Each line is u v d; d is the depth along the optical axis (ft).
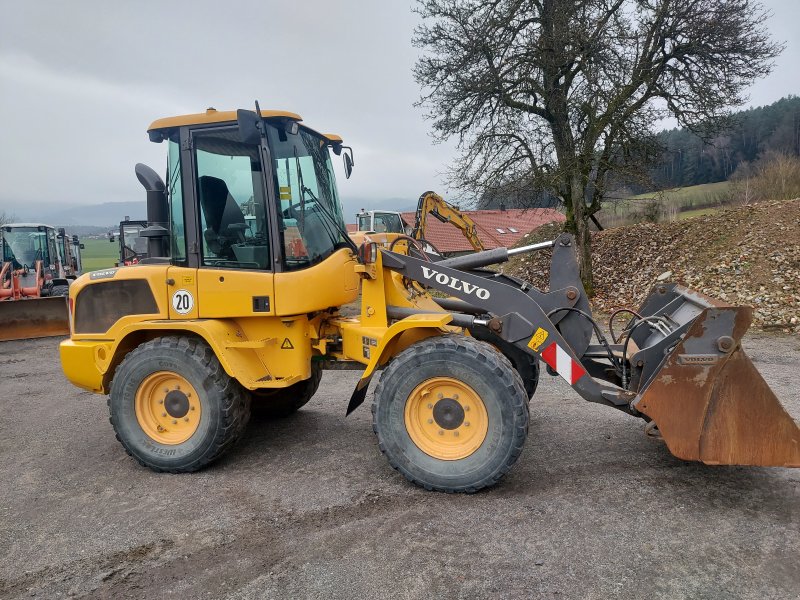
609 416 16.16
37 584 8.95
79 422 18.03
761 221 39.88
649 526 9.93
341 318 14.43
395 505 11.09
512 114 39.55
